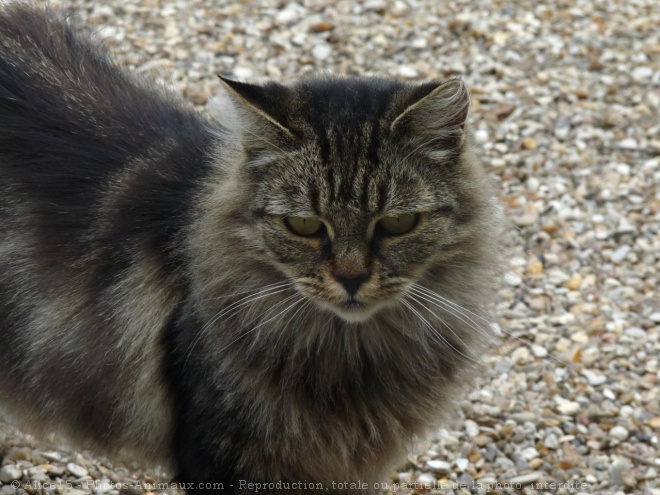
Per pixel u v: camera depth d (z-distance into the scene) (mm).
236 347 6426
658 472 8352
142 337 6727
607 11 13688
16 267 7020
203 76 12086
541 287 10094
